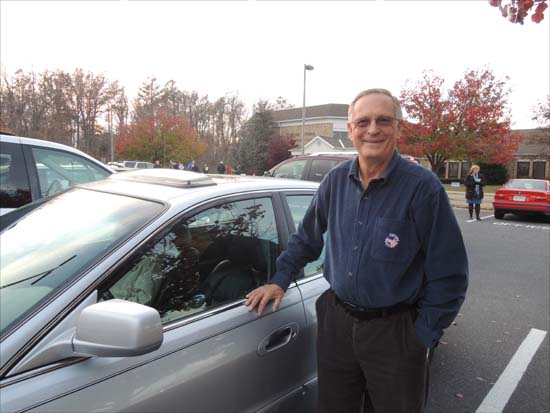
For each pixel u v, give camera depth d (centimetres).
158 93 6294
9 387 126
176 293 180
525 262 761
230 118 6500
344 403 204
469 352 393
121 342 133
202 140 5747
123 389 145
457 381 340
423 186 179
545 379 345
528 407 306
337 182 204
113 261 162
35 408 126
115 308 137
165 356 161
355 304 192
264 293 203
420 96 2380
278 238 237
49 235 190
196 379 167
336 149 4406
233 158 4891
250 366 190
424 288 187
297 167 893
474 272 688
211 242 201
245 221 220
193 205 196
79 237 181
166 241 181
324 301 208
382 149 183
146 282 170
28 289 156
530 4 274
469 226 1225
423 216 178
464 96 2309
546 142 2955
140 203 196
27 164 424
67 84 4381
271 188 246
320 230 217
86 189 229
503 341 418
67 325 143
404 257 180
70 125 4378
